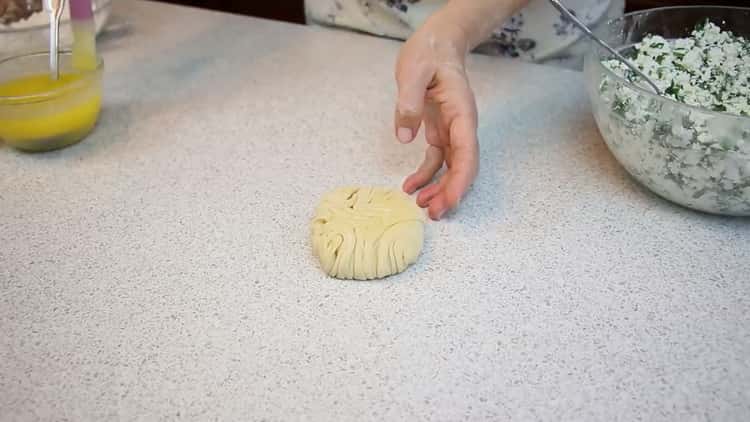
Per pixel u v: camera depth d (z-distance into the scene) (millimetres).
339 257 591
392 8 1066
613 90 663
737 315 565
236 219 686
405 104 676
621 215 686
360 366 521
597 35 739
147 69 993
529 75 965
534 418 479
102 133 839
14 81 803
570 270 613
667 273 610
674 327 554
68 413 485
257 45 1068
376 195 668
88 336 550
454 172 679
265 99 914
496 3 797
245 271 617
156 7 1196
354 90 933
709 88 704
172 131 843
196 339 546
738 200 629
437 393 498
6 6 894
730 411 483
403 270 613
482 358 525
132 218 689
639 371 515
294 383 507
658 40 761
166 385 507
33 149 795
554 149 794
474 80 952
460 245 645
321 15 1157
